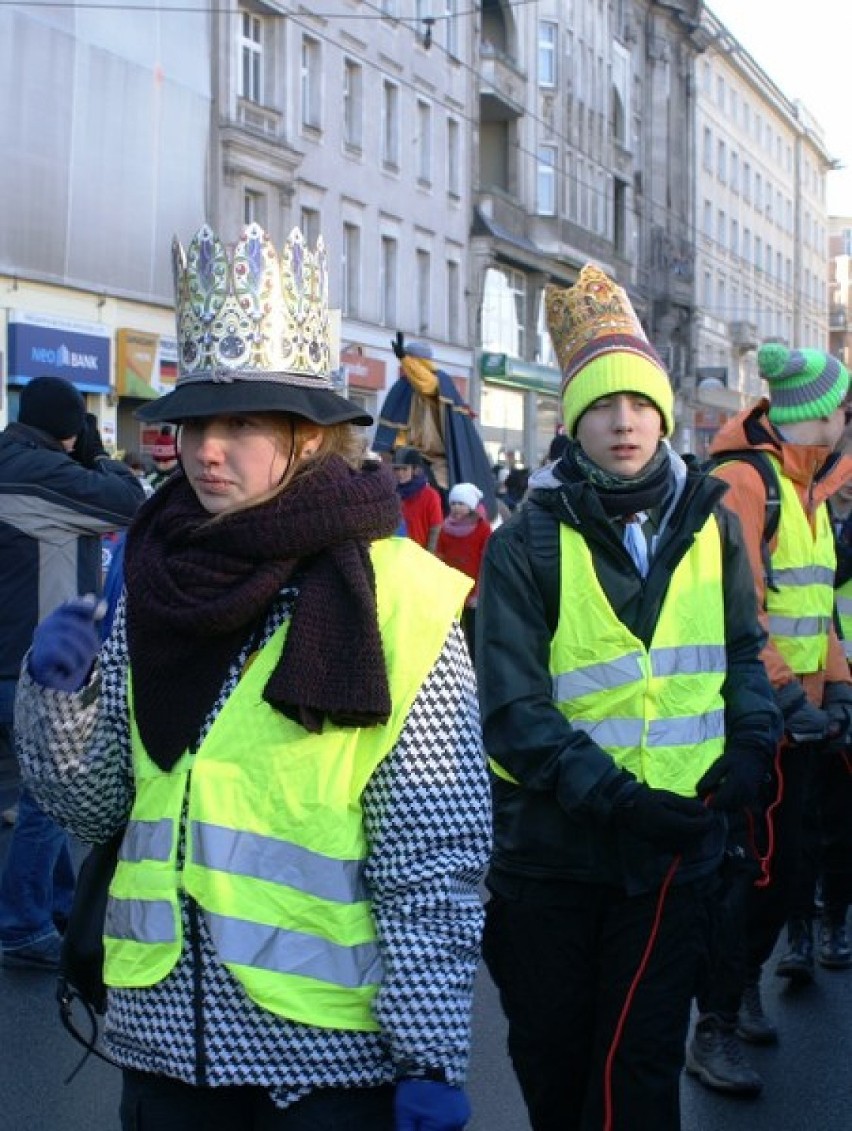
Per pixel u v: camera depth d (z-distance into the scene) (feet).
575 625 10.43
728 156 210.18
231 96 84.99
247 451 7.19
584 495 10.37
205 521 7.20
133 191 77.61
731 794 10.44
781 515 14.61
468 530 34.55
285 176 90.58
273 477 7.24
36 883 17.19
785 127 247.70
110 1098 14.06
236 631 7.16
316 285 7.46
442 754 7.06
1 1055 14.94
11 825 23.26
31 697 7.22
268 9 88.48
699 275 197.67
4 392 69.00
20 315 69.82
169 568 7.15
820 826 17.22
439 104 114.11
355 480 7.23
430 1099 6.79
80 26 72.84
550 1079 10.61
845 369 15.43
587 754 9.92
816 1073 14.94
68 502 17.56
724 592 11.02
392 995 6.86
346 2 98.07
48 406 17.87
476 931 7.07
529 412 133.28
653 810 9.66
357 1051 7.00
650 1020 10.07
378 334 104.63
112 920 7.32
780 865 14.75
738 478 14.46
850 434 18.49
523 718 10.09
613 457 10.54
